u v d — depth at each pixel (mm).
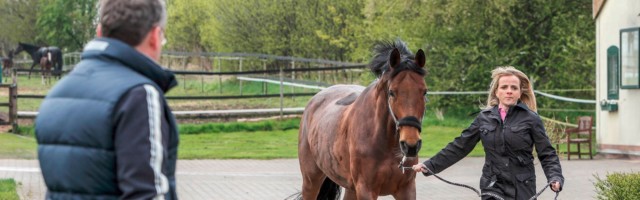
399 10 30734
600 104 20375
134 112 3178
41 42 66875
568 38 28125
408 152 6598
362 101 7512
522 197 6523
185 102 32219
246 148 21125
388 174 7242
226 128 25547
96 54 3348
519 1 28656
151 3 3393
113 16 3348
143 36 3391
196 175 15500
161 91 3324
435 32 29953
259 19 40812
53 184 3299
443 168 6754
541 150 6543
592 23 28781
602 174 15766
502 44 29828
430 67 30188
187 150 20406
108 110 3193
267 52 41531
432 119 28234
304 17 39594
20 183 13469
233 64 42844
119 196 3258
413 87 6707
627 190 7973
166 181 3215
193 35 50531
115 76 3275
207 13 44156
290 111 28000
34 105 30266
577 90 26844
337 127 7887
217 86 38969
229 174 15695
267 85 37250
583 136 23719
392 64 6883
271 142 22781
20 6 66000
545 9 28656
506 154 6531
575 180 14789
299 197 9180
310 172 8750
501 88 6617
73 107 3258
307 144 8742
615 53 19719
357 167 7395
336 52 40250
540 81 29547
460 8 28859
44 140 3328
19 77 46438
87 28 63938
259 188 13703
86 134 3209
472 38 29578
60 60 45625
